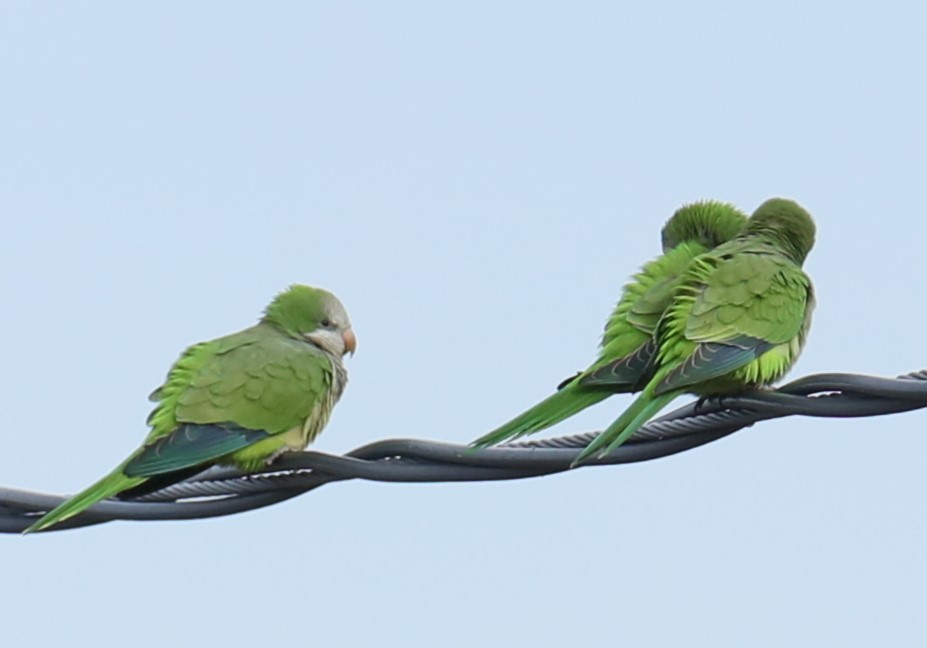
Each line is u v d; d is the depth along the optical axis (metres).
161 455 11.19
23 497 11.12
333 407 12.77
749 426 10.49
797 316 11.91
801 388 10.26
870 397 10.08
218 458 11.95
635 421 10.56
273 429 11.94
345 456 10.79
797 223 12.70
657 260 12.81
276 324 12.96
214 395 11.78
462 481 10.62
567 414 11.43
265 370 12.06
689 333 11.34
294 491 11.01
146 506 11.09
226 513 11.09
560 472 10.54
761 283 11.80
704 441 10.52
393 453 10.67
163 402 11.85
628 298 12.51
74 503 10.63
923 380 9.91
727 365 11.22
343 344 13.07
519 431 11.33
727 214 13.64
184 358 12.16
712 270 11.89
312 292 13.12
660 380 10.94
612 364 11.61
